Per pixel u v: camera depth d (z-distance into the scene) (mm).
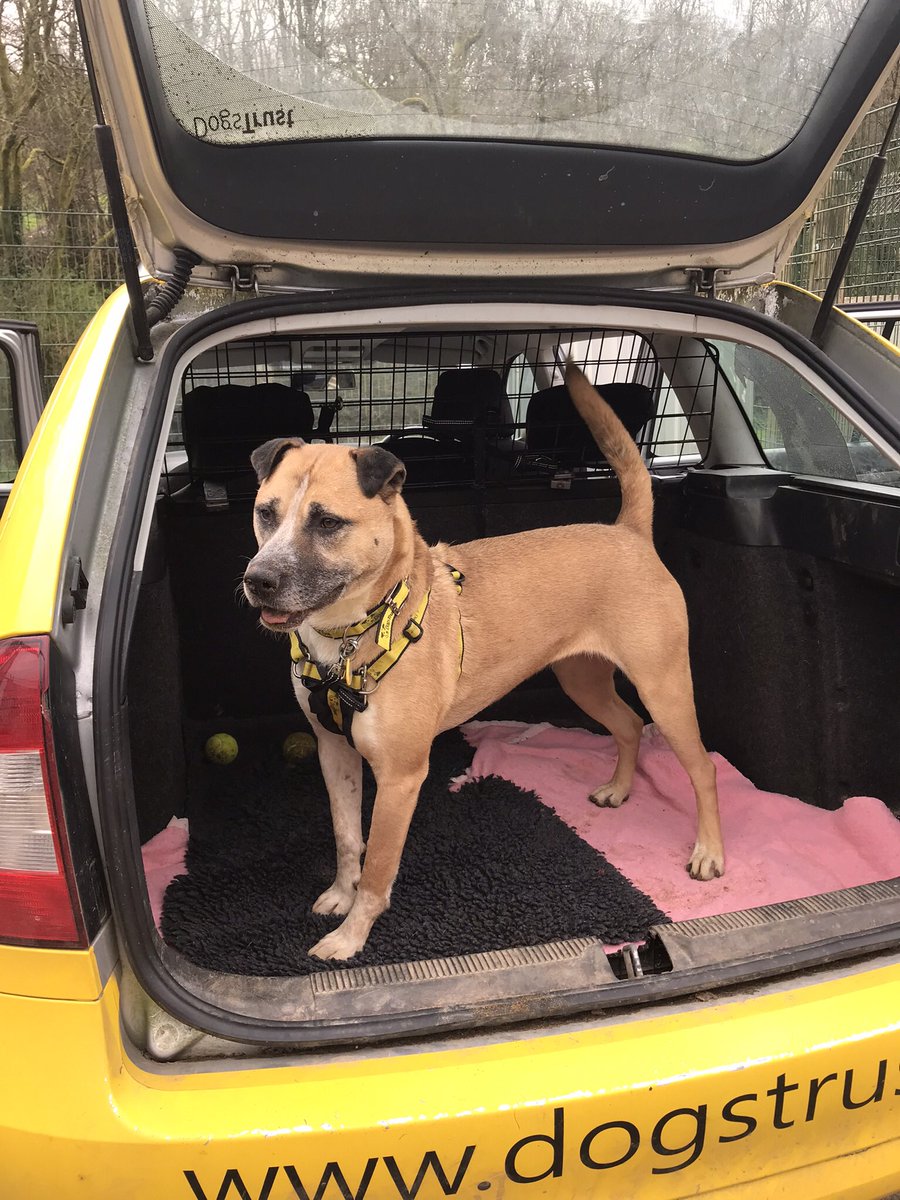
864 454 3061
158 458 1765
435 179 1901
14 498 1570
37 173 8711
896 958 1736
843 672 3000
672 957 1684
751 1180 1523
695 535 3457
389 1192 1376
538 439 3613
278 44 1705
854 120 2068
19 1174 1338
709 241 2127
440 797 3230
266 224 1906
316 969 2191
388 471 2082
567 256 2121
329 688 2188
